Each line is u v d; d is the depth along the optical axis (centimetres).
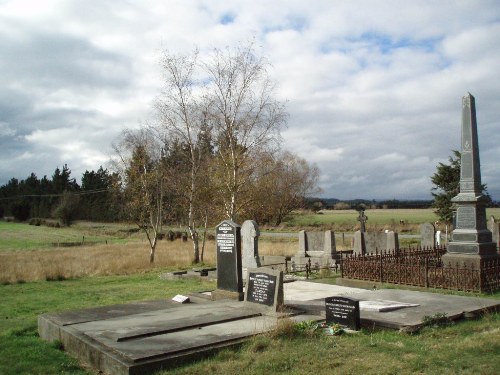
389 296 1339
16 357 920
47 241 5591
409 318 1041
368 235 2578
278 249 3519
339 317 1009
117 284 2062
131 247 4372
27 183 13275
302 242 2809
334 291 1552
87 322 1090
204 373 766
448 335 948
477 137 1770
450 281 1529
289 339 916
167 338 919
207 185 3200
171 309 1228
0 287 2011
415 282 1614
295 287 1670
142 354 810
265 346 881
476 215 1712
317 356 822
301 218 8369
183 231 6128
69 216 9000
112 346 867
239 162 3130
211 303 1291
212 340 892
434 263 1797
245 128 3120
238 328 988
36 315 1380
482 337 898
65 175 12188
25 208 11019
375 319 1033
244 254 1886
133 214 3428
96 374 831
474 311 1114
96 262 2834
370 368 757
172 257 3238
